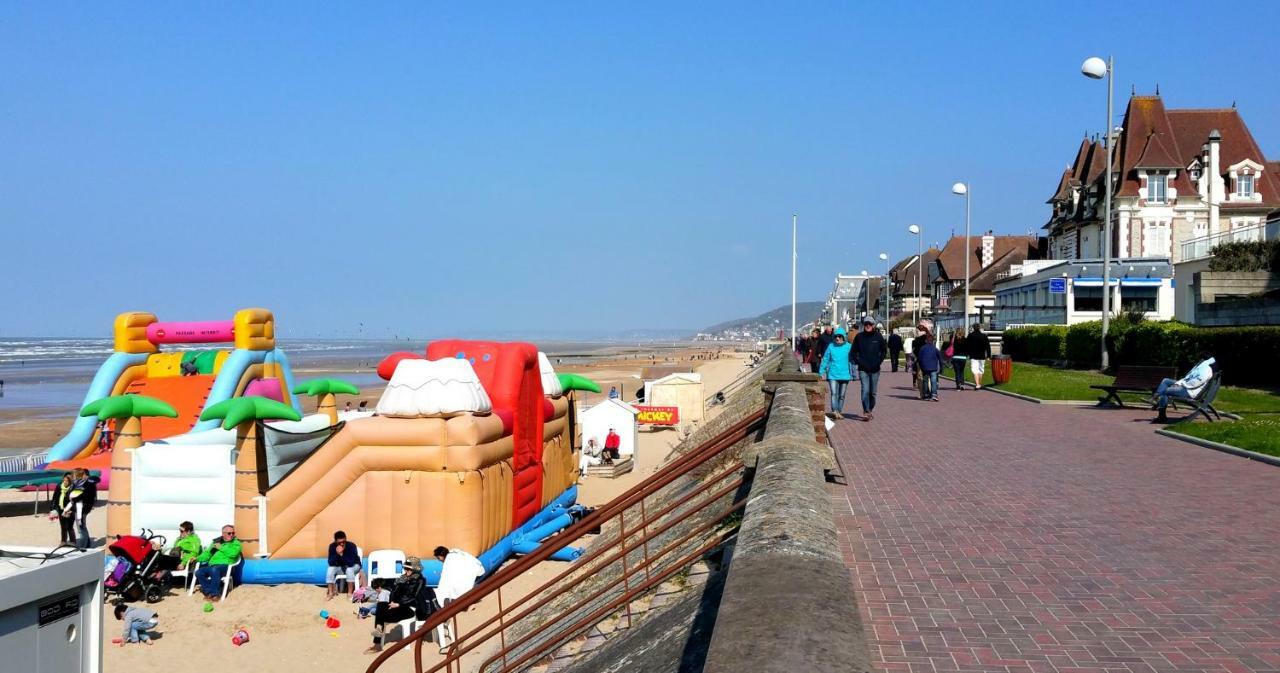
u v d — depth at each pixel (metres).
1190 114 65.31
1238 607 7.01
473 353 23.02
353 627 17.23
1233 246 38.25
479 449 19.47
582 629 9.73
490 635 10.40
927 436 17.81
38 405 68.12
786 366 26.61
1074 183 72.88
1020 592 7.43
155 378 30.58
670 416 44.22
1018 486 12.24
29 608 8.48
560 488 25.92
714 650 3.40
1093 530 9.63
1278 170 65.44
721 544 9.90
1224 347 28.56
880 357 20.56
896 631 6.51
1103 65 33.72
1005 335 55.25
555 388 25.92
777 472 7.41
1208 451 15.52
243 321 29.42
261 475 19.75
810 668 3.11
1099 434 17.98
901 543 9.10
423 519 19.16
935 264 111.38
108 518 20.14
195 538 19.27
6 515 27.34
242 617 17.69
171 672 15.15
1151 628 6.54
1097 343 38.06
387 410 19.42
